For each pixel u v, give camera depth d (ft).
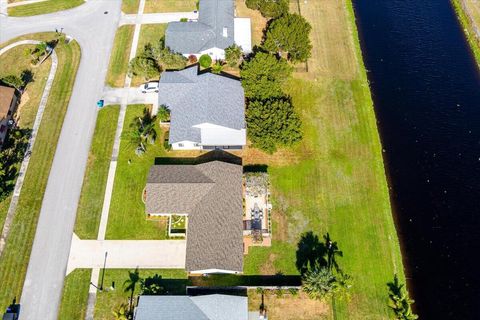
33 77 250.37
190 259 178.09
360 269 184.14
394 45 276.00
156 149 218.79
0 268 185.26
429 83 255.29
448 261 191.83
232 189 194.90
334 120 230.48
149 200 192.34
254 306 175.32
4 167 210.79
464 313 179.73
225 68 251.19
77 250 189.67
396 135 232.32
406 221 203.21
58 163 215.72
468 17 288.92
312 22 280.72
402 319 169.17
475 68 262.88
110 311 174.81
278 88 224.53
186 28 254.47
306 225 195.52
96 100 238.89
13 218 198.80
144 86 240.32
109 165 214.28
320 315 173.17
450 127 235.61
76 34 271.90
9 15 285.23
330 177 210.18
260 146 203.31
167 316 162.50
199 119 210.59
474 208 206.59
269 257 187.32
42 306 176.14
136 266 185.57
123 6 288.10
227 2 270.87
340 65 255.70
